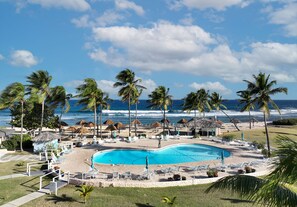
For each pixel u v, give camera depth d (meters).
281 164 7.70
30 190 23.02
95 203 20.11
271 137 54.06
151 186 24.39
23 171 29.25
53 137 41.81
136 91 59.12
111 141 51.25
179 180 25.33
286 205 8.21
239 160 34.06
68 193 22.47
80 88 55.38
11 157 37.50
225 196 21.08
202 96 69.94
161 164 32.59
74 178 25.81
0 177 26.84
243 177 9.58
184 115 135.25
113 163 34.97
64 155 38.16
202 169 29.20
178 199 20.88
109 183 24.50
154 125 70.44
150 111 155.75
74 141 52.78
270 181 7.86
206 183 25.41
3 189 23.20
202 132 62.75
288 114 148.00
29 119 56.16
